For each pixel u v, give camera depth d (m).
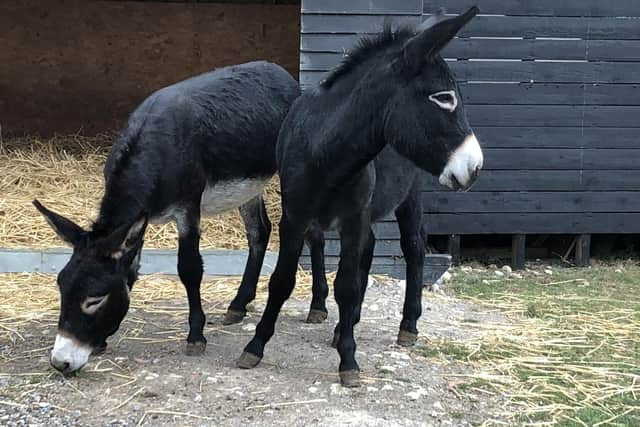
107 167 3.59
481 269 5.59
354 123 3.05
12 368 3.49
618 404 3.35
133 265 3.45
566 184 5.55
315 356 3.67
